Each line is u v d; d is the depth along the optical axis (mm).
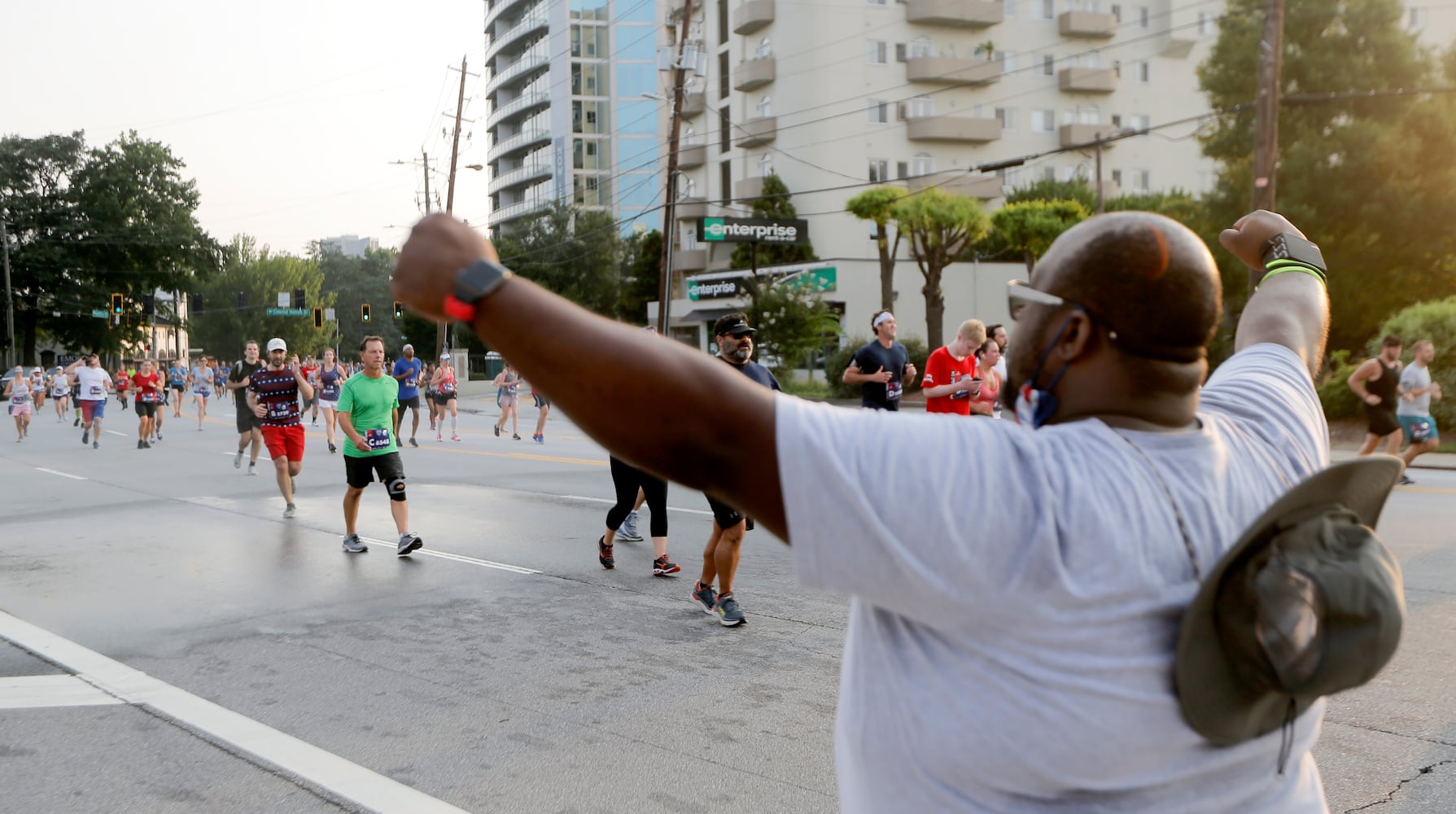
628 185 83688
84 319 69000
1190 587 1102
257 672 5418
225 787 3918
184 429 26219
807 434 1038
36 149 67938
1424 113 26312
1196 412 1292
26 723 4621
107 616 6633
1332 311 27141
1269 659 1054
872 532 1029
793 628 6254
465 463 16672
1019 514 1068
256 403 10984
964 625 1082
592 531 9938
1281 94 27828
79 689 5121
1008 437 1120
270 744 4359
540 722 4625
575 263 64625
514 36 97188
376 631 6258
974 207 38000
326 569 8172
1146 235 1155
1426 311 19672
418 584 7586
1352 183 26594
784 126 51188
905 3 51062
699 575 7898
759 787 3908
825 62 50094
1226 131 28938
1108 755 1075
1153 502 1114
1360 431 20406
